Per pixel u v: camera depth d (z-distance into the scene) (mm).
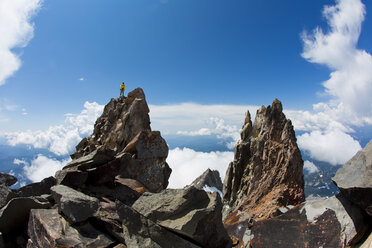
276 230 13672
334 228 11969
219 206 12023
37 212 13211
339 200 12852
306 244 12148
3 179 18109
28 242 12430
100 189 18906
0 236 12688
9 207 13031
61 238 11234
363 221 11445
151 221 11617
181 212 11562
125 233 12039
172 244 11039
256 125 37719
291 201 25719
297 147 29438
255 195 28172
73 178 17188
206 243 11414
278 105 34469
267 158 31188
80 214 12328
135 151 34594
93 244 11461
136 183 23625
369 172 10984
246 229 17141
